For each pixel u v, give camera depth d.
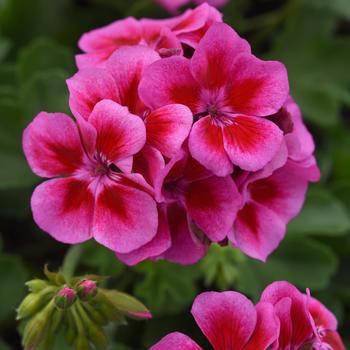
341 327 0.65
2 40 0.67
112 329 0.55
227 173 0.43
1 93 0.64
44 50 0.64
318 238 0.65
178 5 0.66
